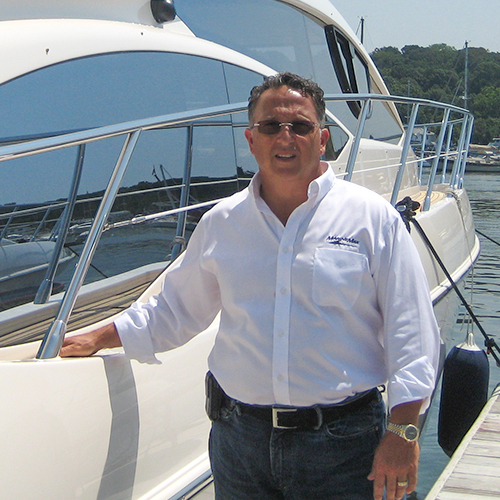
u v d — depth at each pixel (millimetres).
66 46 2551
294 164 1765
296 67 4566
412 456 1705
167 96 2980
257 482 1851
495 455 3188
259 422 1813
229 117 3330
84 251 2076
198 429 2416
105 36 2729
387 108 5895
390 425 1722
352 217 1775
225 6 4016
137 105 2811
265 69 3824
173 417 2283
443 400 4188
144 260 2693
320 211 1774
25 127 2355
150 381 2193
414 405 1709
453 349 4234
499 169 34656
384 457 1708
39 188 2318
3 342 2135
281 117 1756
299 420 1768
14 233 2234
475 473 3023
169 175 2871
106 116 2654
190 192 2998
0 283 2162
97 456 1963
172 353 2318
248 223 1833
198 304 2039
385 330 1768
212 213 1914
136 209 2684
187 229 2951
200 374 2436
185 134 3004
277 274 1766
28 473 1752
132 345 2021
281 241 1768
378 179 5320
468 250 5930
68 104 2518
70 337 2053
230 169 3289
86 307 2398
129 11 3096
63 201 2391
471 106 56125
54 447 1825
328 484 1786
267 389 1787
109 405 2014
